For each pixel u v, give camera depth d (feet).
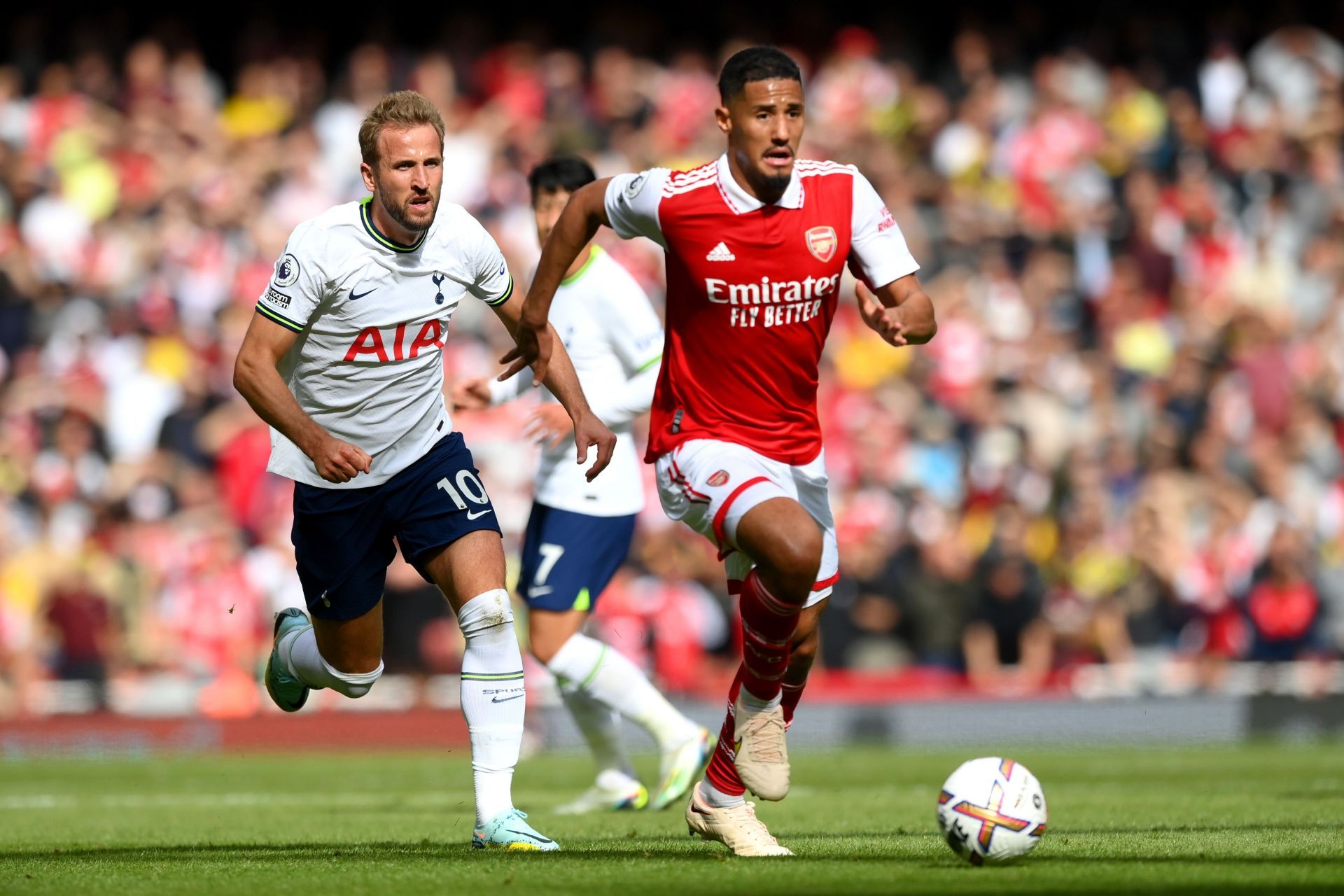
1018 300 230.27
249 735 166.61
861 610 181.06
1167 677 181.98
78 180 225.15
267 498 188.24
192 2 268.82
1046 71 256.93
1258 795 99.04
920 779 122.42
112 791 116.88
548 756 156.56
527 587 92.99
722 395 61.77
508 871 53.78
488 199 231.50
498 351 205.87
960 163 249.34
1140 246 239.91
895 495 192.44
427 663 175.01
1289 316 239.30
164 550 177.68
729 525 59.11
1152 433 211.00
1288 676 181.27
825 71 262.88
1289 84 262.06
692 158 246.27
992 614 180.86
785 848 62.39
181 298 213.25
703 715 163.84
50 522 183.42
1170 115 260.42
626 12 274.36
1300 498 206.08
